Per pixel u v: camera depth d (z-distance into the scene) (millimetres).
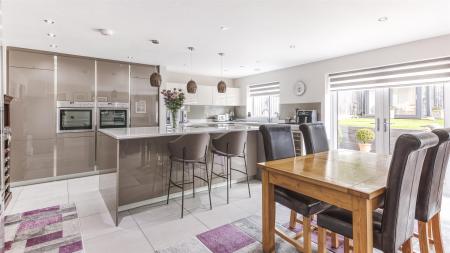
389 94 4164
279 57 4734
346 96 4832
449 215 2736
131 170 2936
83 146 4551
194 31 3291
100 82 4727
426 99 3781
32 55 4078
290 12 2691
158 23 3012
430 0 2406
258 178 4152
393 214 1379
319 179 1607
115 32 3320
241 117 7375
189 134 2781
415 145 1304
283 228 2484
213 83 7203
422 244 1794
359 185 1481
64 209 2961
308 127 2822
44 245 2160
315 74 5109
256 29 3215
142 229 2453
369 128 4469
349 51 4277
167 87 5957
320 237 1768
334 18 2852
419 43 3617
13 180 3916
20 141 3982
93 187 3855
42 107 4164
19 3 2455
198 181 3512
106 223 2584
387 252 1398
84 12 2684
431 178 1698
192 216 2750
